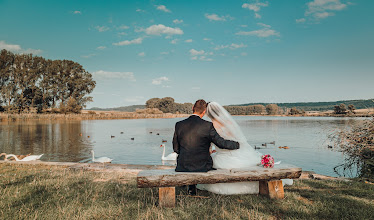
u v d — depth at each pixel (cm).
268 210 392
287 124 5462
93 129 3884
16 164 923
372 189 510
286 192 479
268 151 1825
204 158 427
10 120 5691
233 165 457
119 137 2834
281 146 2070
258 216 362
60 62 7325
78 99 7750
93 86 7912
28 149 1783
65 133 3039
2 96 6412
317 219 358
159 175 395
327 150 1827
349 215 367
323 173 1096
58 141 2266
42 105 7138
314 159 1470
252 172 420
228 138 477
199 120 431
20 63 6644
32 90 6869
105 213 382
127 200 451
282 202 426
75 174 692
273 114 12012
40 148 1839
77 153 1656
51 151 1716
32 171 742
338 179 634
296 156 1588
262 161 448
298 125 5006
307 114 11131
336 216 361
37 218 365
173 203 408
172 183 400
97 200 450
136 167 881
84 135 2909
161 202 407
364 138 818
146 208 404
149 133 3381
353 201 424
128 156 1622
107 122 6188
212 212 383
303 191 494
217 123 482
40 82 7038
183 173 404
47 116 6388
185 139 427
